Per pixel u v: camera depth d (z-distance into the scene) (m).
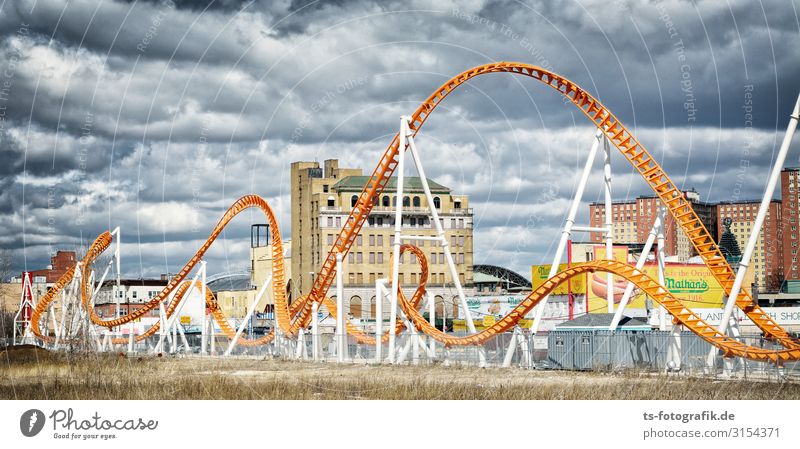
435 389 64.81
